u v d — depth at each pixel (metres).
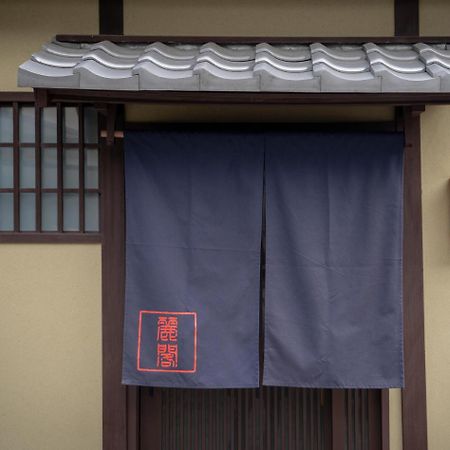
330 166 4.11
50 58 3.70
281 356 4.08
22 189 4.41
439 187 4.42
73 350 4.40
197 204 4.11
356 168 4.11
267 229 4.11
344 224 4.11
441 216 4.41
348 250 4.11
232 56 3.91
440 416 4.39
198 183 4.11
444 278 4.40
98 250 4.40
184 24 4.38
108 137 3.98
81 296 4.40
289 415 4.50
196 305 4.08
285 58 3.84
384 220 4.11
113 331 4.38
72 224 4.45
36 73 3.35
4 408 4.40
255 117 4.39
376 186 4.11
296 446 4.50
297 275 4.10
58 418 4.39
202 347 4.06
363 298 4.10
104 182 4.37
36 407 4.40
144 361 4.07
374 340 4.10
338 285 4.10
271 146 4.11
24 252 4.40
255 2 4.39
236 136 4.10
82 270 4.40
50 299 4.40
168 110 4.39
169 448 4.51
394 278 4.10
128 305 4.09
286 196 4.11
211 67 3.48
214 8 4.39
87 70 3.34
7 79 4.38
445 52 4.00
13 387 4.40
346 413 4.49
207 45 3.97
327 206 4.11
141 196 4.10
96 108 3.93
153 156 4.11
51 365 4.40
